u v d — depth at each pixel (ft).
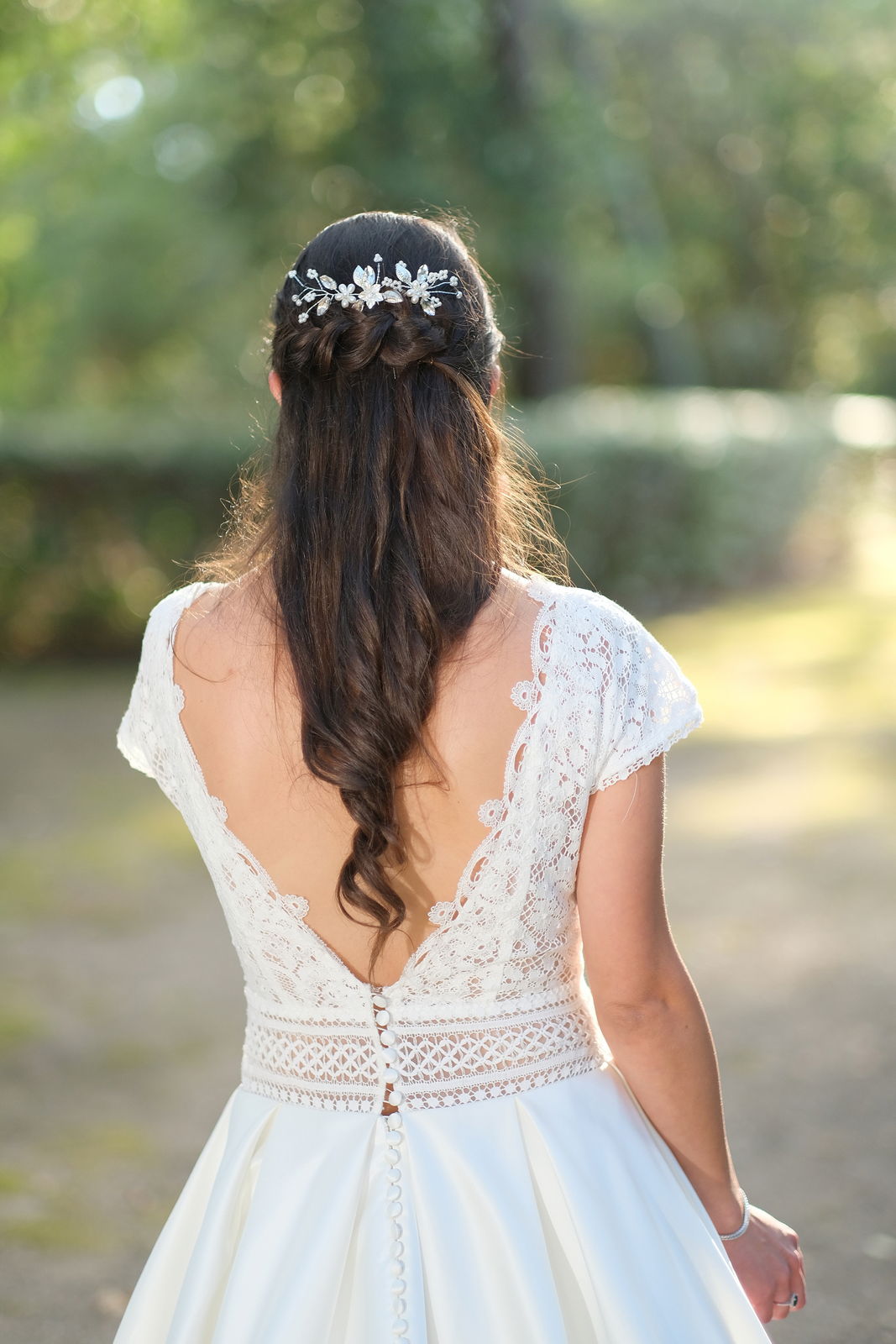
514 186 43.93
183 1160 11.39
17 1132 11.89
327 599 4.03
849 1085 12.42
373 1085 4.36
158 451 35.88
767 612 41.47
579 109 46.16
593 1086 4.50
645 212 62.54
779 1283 4.82
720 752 25.58
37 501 35.83
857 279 70.13
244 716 4.25
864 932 16.30
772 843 20.06
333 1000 4.37
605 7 56.85
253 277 61.93
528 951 4.28
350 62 45.27
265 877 4.29
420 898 4.18
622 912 4.22
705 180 66.44
